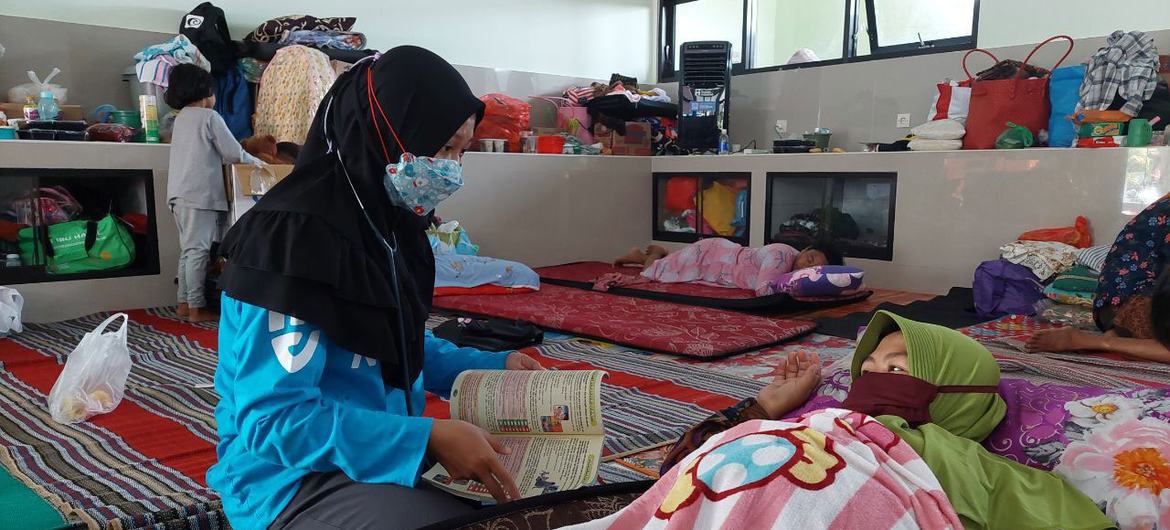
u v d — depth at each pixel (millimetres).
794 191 6504
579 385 1403
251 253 1225
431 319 4719
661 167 7289
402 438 1207
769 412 1721
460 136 1380
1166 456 1316
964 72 6137
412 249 1474
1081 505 1292
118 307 5027
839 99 6828
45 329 4547
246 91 5586
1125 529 1270
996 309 4672
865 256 6102
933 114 5938
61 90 5016
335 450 1193
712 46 7090
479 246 6352
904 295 5676
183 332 4469
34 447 2586
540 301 5008
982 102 5555
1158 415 1426
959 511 1165
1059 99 5344
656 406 3035
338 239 1248
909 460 1130
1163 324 1300
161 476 2322
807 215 6453
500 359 1613
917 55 6371
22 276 4699
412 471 1200
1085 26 5719
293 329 1204
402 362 1366
